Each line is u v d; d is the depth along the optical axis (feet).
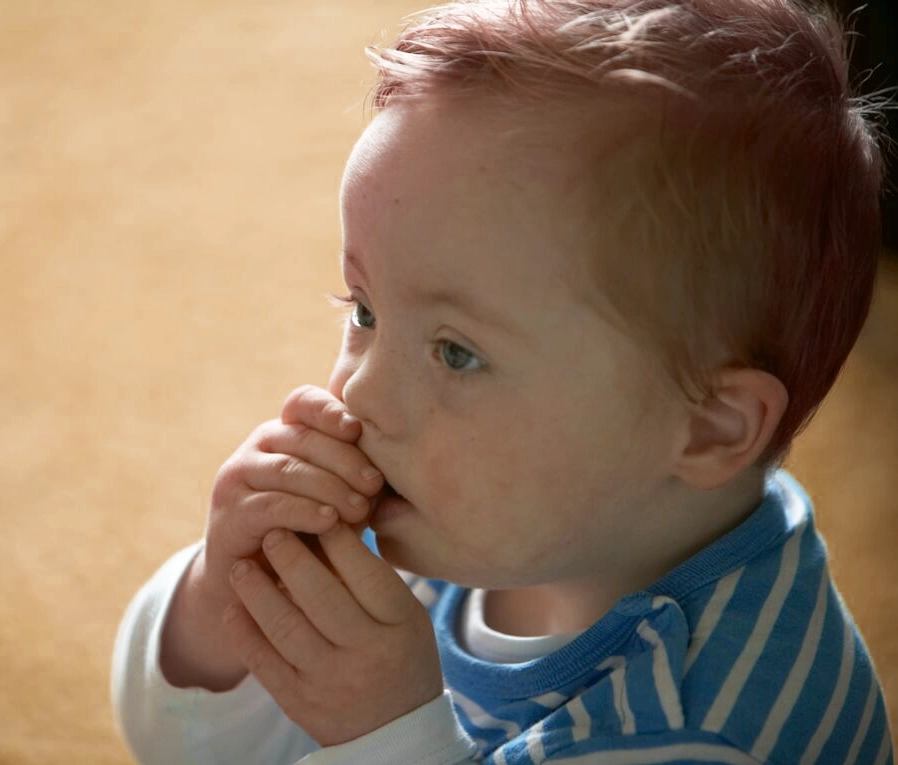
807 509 4.52
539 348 3.71
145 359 9.46
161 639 4.73
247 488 4.29
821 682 4.10
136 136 12.06
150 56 13.42
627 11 3.90
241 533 4.29
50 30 13.94
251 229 10.82
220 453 8.64
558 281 3.66
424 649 4.17
